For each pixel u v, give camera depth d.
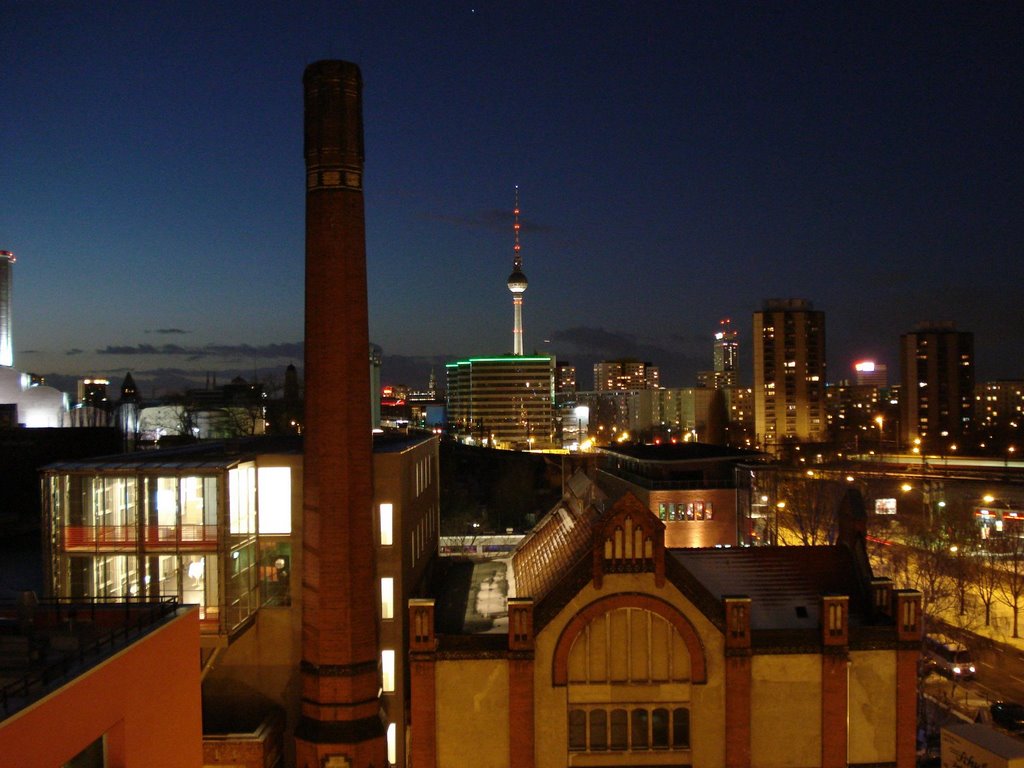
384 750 38.47
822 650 30.61
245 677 39.69
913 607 30.83
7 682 20.08
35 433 80.88
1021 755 22.53
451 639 30.73
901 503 108.62
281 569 40.25
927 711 47.62
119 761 22.72
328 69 40.09
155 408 150.88
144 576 37.31
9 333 135.62
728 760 30.48
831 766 30.48
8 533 68.31
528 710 30.42
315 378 39.25
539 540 43.00
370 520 39.59
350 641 38.28
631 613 30.81
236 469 38.44
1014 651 59.56
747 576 35.44
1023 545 78.94
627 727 30.75
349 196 40.09
